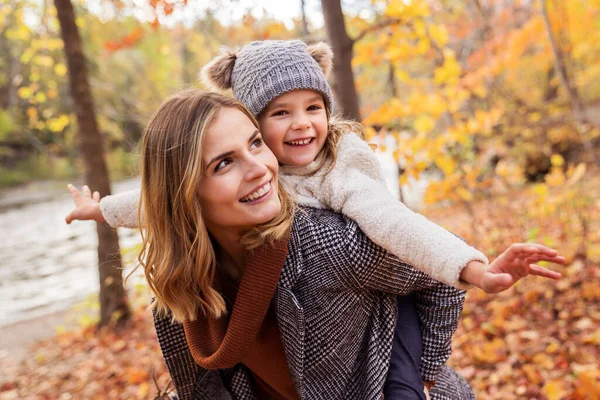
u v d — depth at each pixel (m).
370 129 3.95
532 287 4.21
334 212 1.32
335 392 1.30
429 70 6.04
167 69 13.66
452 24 7.24
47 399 4.42
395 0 3.55
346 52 3.45
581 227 4.83
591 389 2.65
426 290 1.40
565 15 5.76
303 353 1.25
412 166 4.20
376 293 1.33
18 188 23.89
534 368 3.17
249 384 1.43
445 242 1.12
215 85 1.57
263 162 1.19
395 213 1.20
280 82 1.37
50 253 11.66
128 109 13.77
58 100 19.84
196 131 1.16
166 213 1.24
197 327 1.33
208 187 1.17
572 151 9.23
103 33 7.47
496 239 5.06
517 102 9.58
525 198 6.32
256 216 1.17
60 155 26.69
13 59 23.22
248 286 1.20
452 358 3.61
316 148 1.40
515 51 5.37
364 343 1.34
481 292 4.41
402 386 1.30
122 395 4.16
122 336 5.62
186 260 1.24
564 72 5.95
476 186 4.92
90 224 14.93
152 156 1.23
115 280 5.76
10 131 24.97
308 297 1.24
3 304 8.21
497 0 7.59
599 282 3.95
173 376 1.47
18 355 5.86
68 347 5.71
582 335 3.43
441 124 5.57
